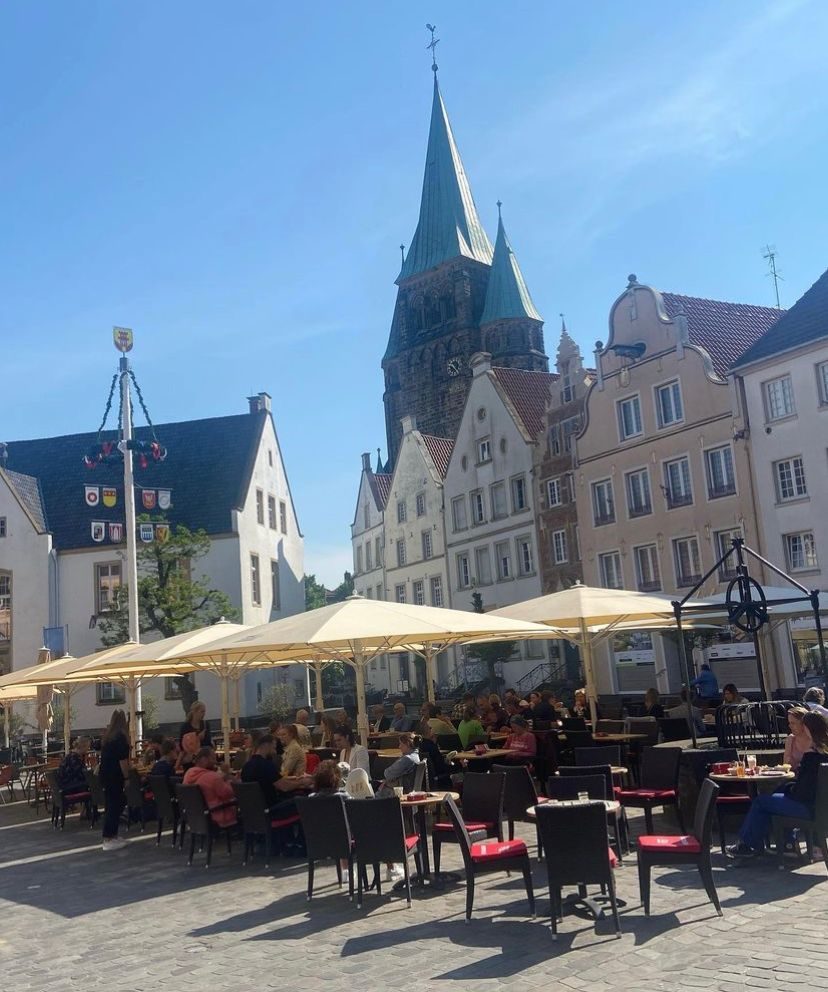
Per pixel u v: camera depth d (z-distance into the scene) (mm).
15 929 10219
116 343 29625
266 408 51969
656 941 7672
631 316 39312
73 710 43625
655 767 12508
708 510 35594
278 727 16500
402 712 21062
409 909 9570
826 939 7281
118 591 39719
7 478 46188
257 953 8406
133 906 10867
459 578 53062
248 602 46406
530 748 15789
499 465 49000
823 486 31641
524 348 93688
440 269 98312
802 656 31984
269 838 12625
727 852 10609
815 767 9672
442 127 102312
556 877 8070
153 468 49500
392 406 101062
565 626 20172
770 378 33438
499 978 7102
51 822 19781
